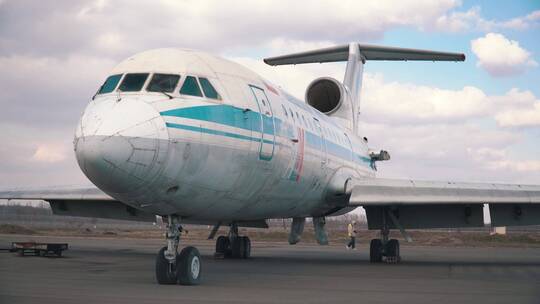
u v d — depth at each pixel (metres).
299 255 34.34
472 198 24.91
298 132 22.83
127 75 16.77
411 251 42.62
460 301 13.77
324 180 26.42
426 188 25.91
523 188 26.09
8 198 28.72
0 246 36.19
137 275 19.53
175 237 16.98
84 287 15.66
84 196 27.12
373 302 13.42
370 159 37.97
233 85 18.67
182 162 15.49
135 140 14.38
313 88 35.66
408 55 40.88
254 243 54.81
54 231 77.00
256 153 18.75
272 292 15.06
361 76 41.56
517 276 20.88
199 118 16.33
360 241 64.62
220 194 17.56
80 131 14.57
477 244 58.38
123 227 123.56
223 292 14.83
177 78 16.91
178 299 13.28
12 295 13.85
